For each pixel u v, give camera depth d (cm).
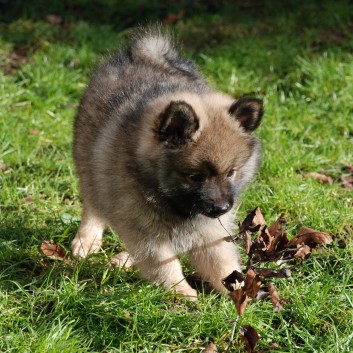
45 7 1497
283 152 912
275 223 574
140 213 633
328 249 716
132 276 679
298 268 683
